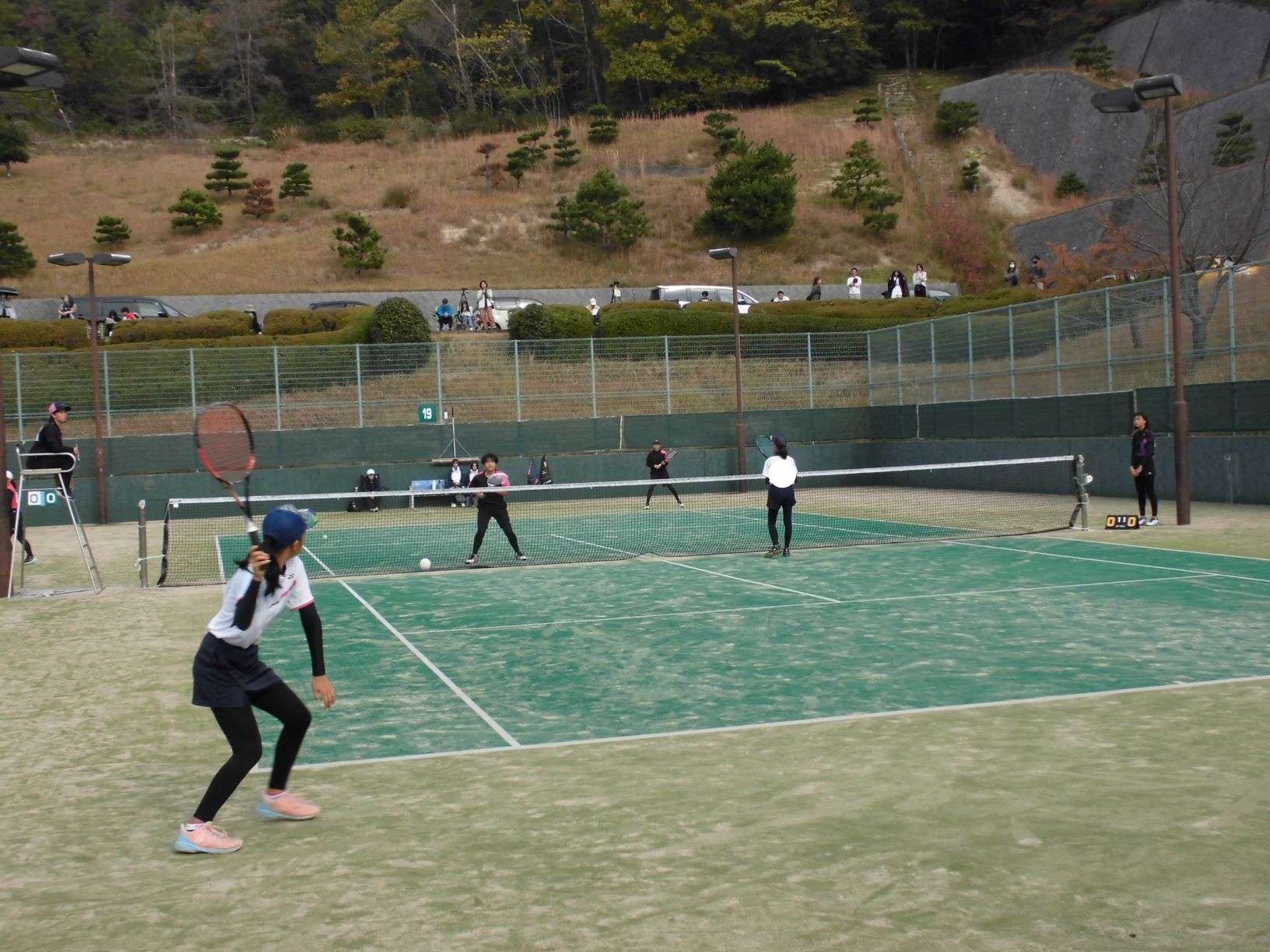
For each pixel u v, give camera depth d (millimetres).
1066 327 26797
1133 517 17406
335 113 92375
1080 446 25812
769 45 82250
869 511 23922
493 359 32594
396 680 8375
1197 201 43625
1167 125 17266
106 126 90312
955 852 4512
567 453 32469
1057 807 5031
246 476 5906
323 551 18578
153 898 4316
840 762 5863
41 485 27703
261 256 52906
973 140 67625
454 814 5230
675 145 69688
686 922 3922
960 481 30672
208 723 7355
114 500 29203
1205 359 22438
